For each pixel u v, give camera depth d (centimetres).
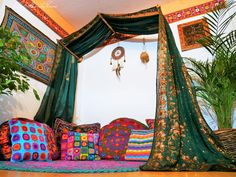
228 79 191
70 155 224
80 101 332
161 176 108
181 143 147
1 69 176
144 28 259
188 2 296
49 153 205
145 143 220
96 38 291
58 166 150
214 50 208
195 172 123
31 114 253
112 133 253
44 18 295
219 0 274
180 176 108
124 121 269
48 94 260
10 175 109
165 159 134
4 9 233
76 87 322
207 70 204
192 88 176
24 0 265
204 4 284
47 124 251
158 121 157
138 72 304
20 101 240
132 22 256
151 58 301
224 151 151
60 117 270
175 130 150
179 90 172
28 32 261
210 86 200
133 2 300
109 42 340
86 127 271
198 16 284
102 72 332
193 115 159
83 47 297
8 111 224
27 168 133
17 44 187
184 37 284
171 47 193
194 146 147
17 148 178
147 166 133
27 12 267
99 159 238
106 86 322
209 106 241
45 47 287
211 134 154
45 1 295
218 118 195
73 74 302
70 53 301
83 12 320
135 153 217
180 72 178
